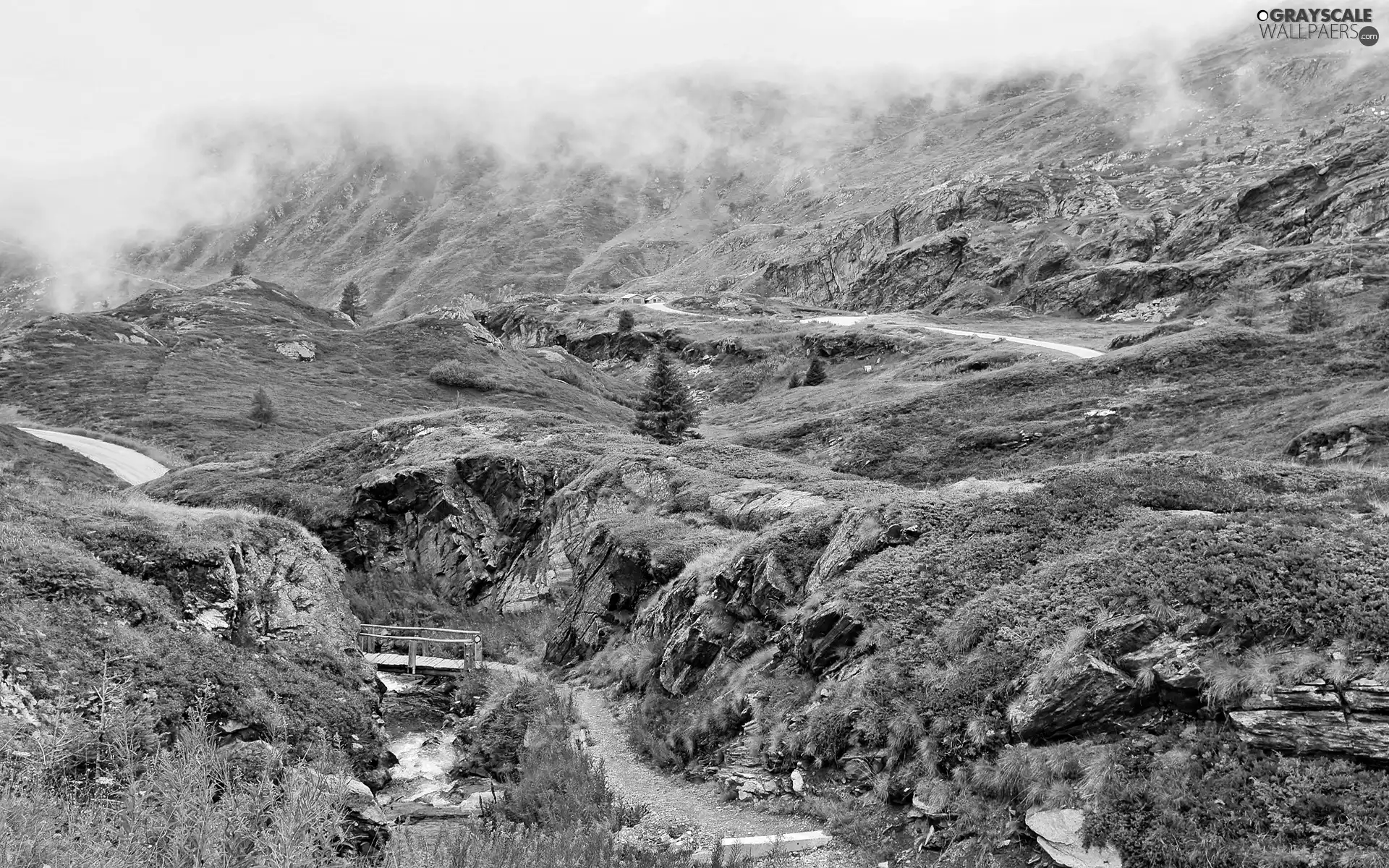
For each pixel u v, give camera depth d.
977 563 18.56
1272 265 111.62
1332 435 37.88
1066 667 14.02
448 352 119.31
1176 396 55.44
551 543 39.62
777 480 36.44
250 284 147.75
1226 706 12.63
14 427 73.44
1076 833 11.88
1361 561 14.23
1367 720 11.63
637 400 125.88
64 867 8.89
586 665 26.97
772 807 15.19
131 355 107.06
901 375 99.12
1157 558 15.73
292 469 58.53
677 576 26.55
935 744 14.39
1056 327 123.06
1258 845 10.84
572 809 16.08
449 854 12.70
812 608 19.20
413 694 25.20
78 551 19.62
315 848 10.30
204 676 17.83
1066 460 50.34
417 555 44.75
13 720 14.41
